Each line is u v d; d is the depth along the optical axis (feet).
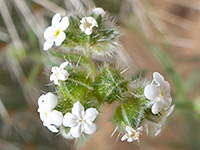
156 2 0.42
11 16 0.29
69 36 0.22
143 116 0.22
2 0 0.28
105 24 0.23
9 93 0.31
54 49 0.24
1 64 0.30
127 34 0.33
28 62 0.30
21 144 0.32
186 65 0.42
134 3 0.32
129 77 0.23
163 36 0.35
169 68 0.28
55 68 0.22
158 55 0.29
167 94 0.21
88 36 0.22
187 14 0.42
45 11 0.29
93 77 0.22
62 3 0.29
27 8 0.29
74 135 0.21
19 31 0.30
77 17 0.23
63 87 0.22
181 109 0.27
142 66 0.41
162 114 0.22
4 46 0.30
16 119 0.31
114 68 0.23
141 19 0.32
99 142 0.43
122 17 0.32
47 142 0.33
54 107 0.21
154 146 0.40
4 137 0.31
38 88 0.31
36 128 0.33
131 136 0.21
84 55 0.23
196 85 0.39
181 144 0.35
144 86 0.22
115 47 0.23
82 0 0.29
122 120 0.22
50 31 0.22
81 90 0.22
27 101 0.32
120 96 0.22
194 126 0.35
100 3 0.30
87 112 0.21
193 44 0.35
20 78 0.30
